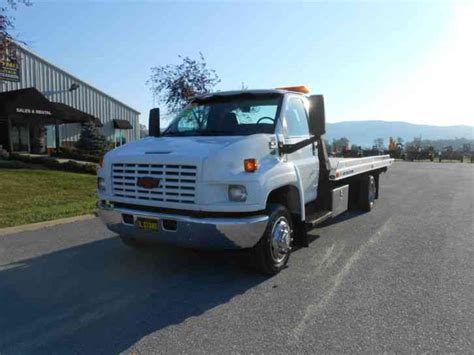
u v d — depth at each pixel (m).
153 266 5.38
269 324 3.73
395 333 3.55
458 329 3.63
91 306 4.14
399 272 5.12
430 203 10.67
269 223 4.83
